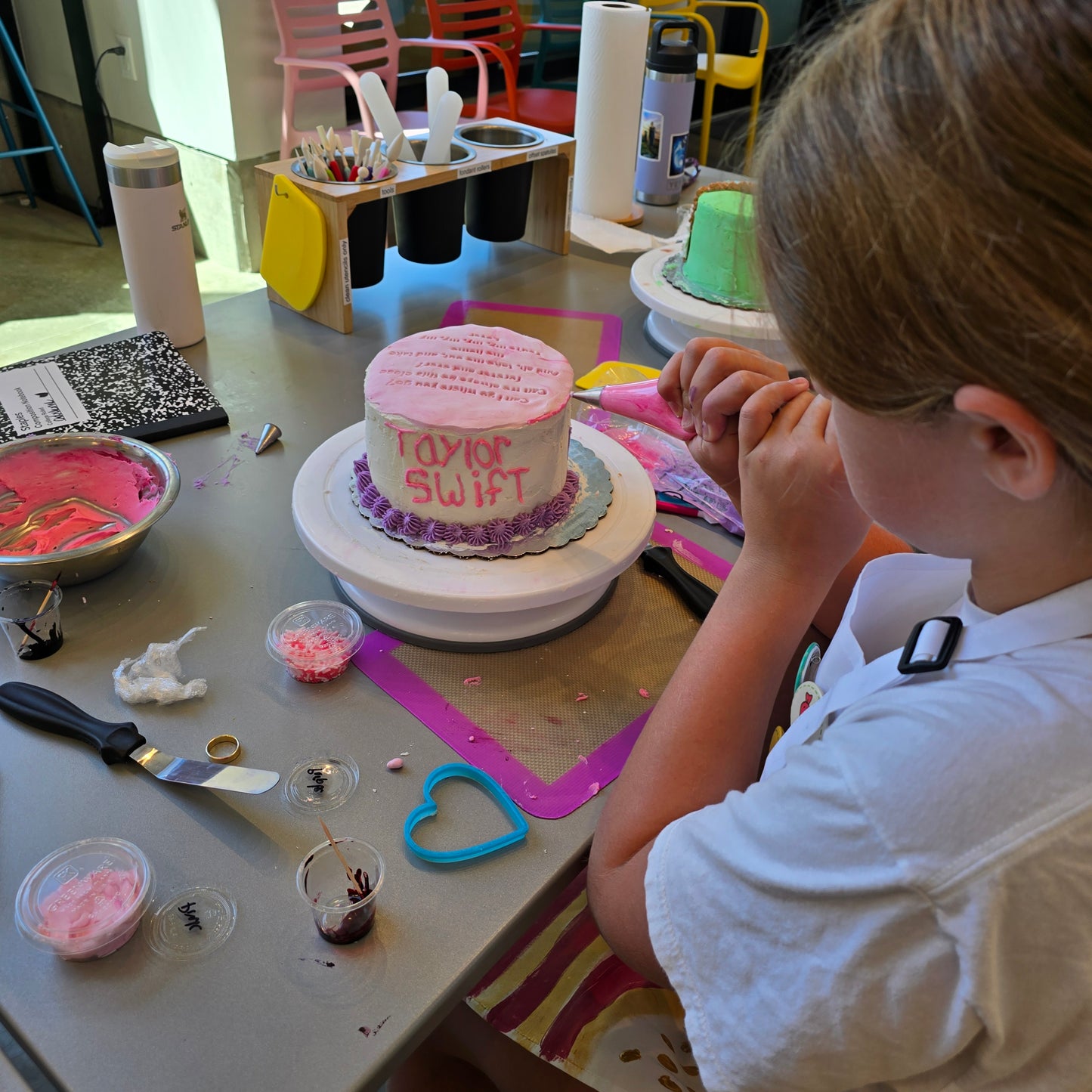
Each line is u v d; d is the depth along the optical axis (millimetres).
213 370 1217
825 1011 443
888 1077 460
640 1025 756
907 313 359
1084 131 309
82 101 3354
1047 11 312
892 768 427
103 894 570
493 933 579
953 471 415
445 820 649
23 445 902
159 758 666
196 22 2859
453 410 778
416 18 3598
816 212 373
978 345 347
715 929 486
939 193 333
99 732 677
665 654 810
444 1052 871
